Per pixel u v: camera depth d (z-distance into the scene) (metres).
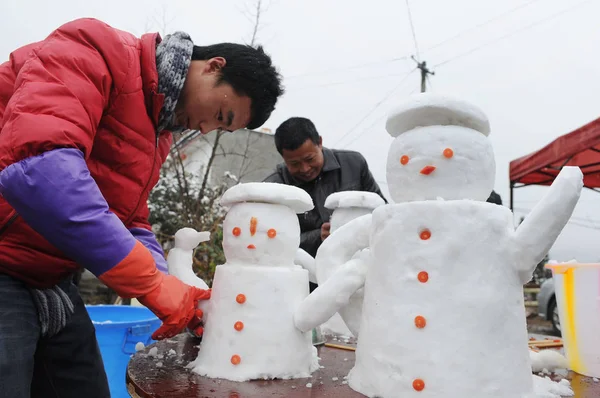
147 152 1.12
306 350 1.07
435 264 0.89
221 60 1.12
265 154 6.55
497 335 0.87
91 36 0.98
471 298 0.87
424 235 0.91
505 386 0.85
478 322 0.86
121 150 1.07
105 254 0.87
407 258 0.92
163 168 4.42
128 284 0.90
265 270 1.06
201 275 3.57
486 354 0.86
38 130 0.84
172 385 0.96
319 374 1.08
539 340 1.64
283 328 1.04
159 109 1.09
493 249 0.89
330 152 2.36
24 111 0.86
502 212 0.92
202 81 1.12
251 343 1.02
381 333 0.92
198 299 1.10
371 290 0.97
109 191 1.10
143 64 1.07
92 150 1.06
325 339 1.52
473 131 0.97
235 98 1.13
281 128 2.16
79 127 0.89
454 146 0.94
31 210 0.83
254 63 1.14
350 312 1.16
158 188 4.33
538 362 1.18
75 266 1.10
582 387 1.04
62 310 1.13
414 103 0.95
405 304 0.90
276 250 1.09
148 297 0.94
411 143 0.97
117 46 1.01
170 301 0.96
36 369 1.20
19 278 1.04
